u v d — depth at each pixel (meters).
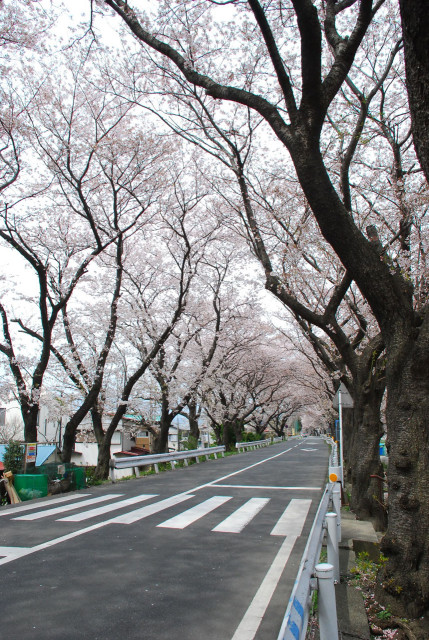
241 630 3.91
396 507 4.85
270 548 6.43
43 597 4.55
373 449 9.55
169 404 22.42
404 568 4.64
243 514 8.76
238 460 22.97
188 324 24.02
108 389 23.59
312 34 4.58
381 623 4.41
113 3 7.00
